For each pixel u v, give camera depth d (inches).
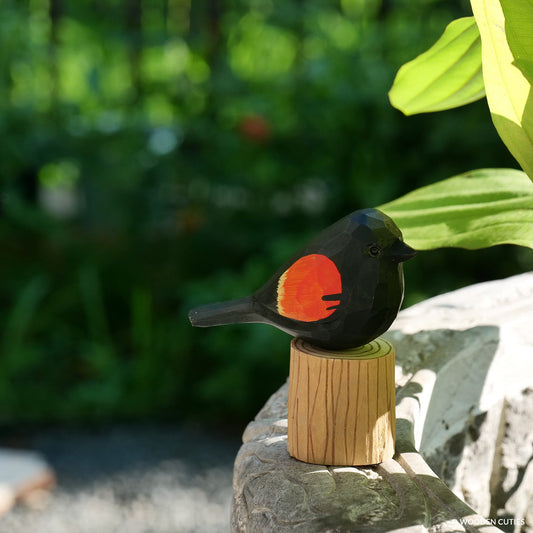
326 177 143.9
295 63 165.6
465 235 37.0
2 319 156.3
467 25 37.2
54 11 176.1
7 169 157.8
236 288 135.9
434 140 123.5
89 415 137.3
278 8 163.3
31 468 115.7
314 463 33.0
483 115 121.8
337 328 32.6
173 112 167.8
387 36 143.6
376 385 32.5
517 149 33.8
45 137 155.3
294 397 33.5
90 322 156.4
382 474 32.1
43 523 105.3
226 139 151.9
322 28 161.3
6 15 162.7
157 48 175.9
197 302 137.4
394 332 44.1
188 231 157.8
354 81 135.0
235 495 33.6
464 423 42.1
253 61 176.1
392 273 32.2
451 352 41.8
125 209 161.9
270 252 143.6
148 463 121.9
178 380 143.9
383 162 132.6
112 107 171.2
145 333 147.7
